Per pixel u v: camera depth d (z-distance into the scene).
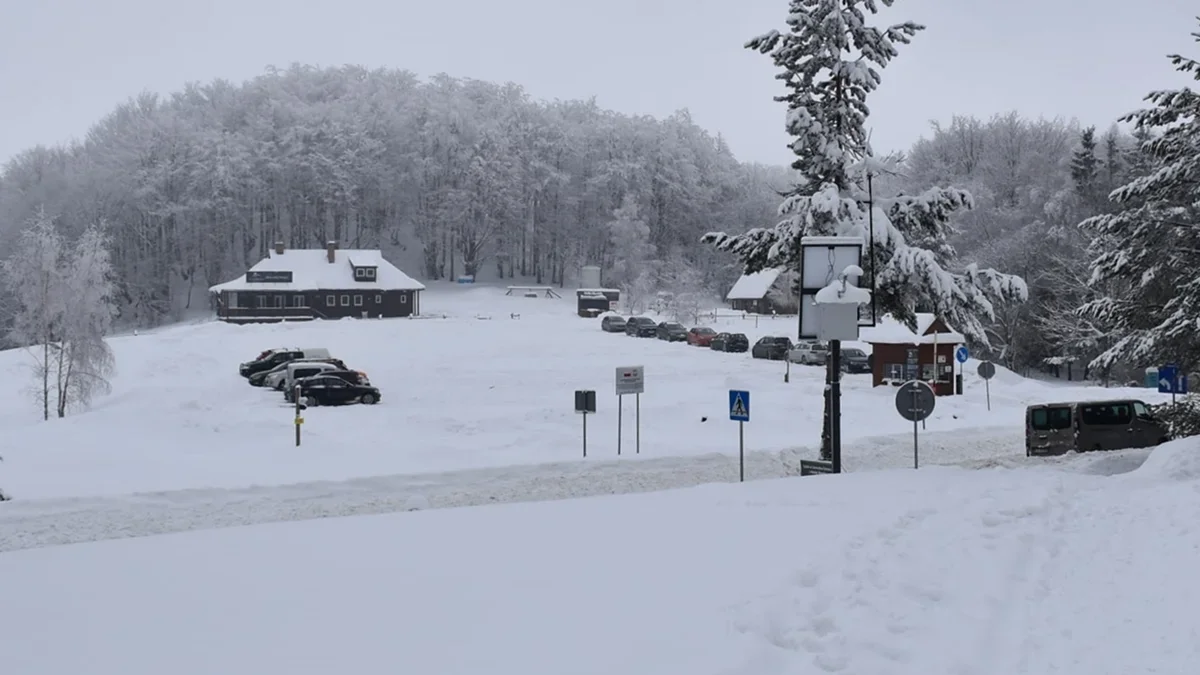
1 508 21.11
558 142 163.12
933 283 25.81
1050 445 30.30
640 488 25.44
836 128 27.72
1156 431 29.72
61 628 7.87
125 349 66.00
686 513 13.55
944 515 12.80
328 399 45.25
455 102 167.75
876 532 11.30
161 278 138.38
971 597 8.50
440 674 6.45
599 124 171.88
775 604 7.96
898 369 50.06
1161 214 26.25
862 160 26.02
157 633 7.66
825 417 27.69
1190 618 7.61
